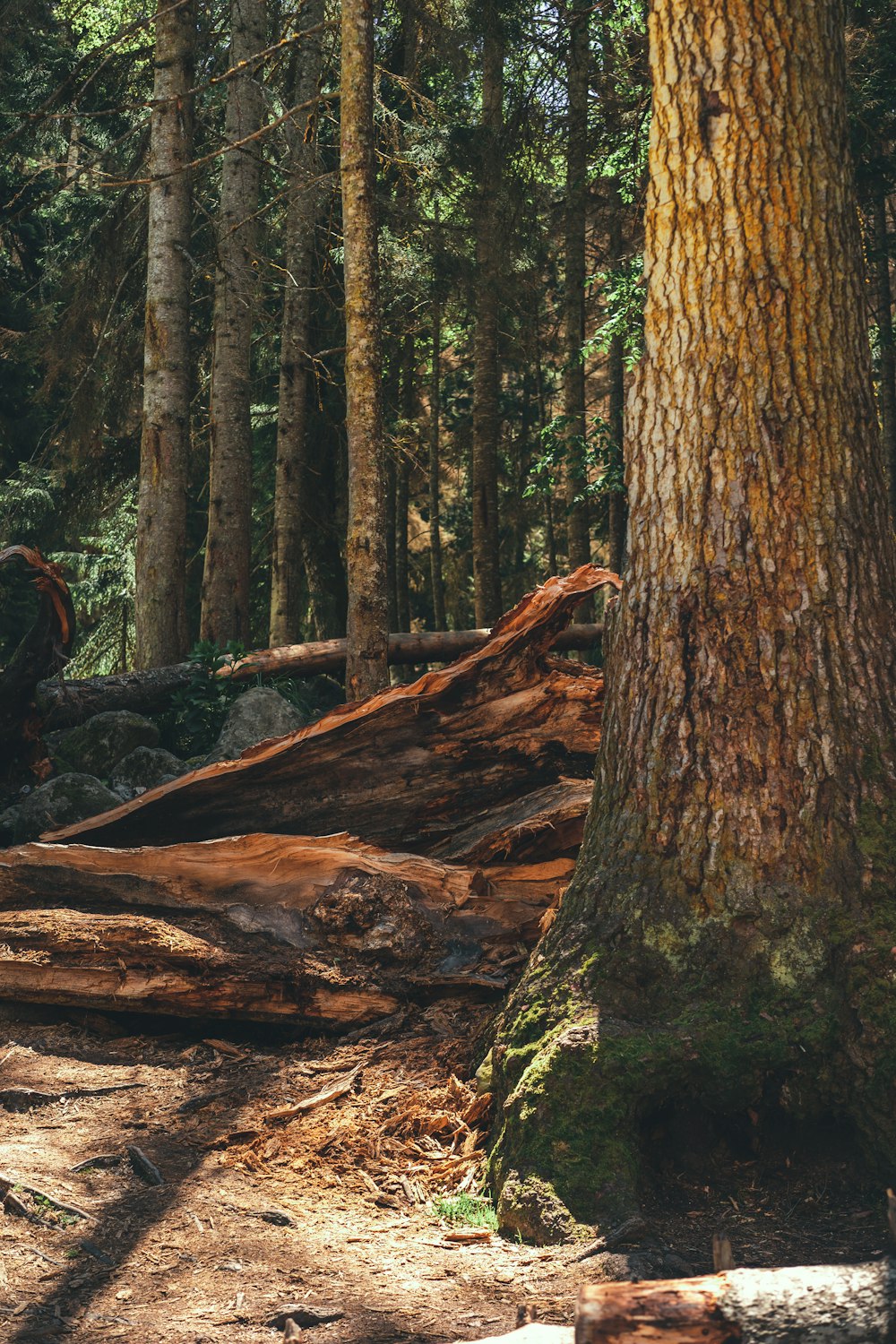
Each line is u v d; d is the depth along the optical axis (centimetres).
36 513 1830
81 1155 432
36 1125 464
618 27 1466
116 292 1391
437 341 2373
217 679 1148
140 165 1413
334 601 1952
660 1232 372
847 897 425
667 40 473
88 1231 368
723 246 460
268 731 1034
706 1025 413
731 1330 235
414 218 1517
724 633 453
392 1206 407
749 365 457
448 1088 473
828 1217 380
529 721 673
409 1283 339
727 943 427
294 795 677
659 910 441
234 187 1412
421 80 1527
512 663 673
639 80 1441
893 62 1290
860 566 455
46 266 1969
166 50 1306
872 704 445
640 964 434
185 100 1315
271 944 572
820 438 455
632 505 490
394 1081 495
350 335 868
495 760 675
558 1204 379
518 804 663
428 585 3256
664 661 465
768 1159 411
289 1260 353
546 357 2994
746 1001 418
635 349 1379
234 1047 558
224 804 674
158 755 974
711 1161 412
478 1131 449
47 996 576
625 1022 422
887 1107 393
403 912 579
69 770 949
